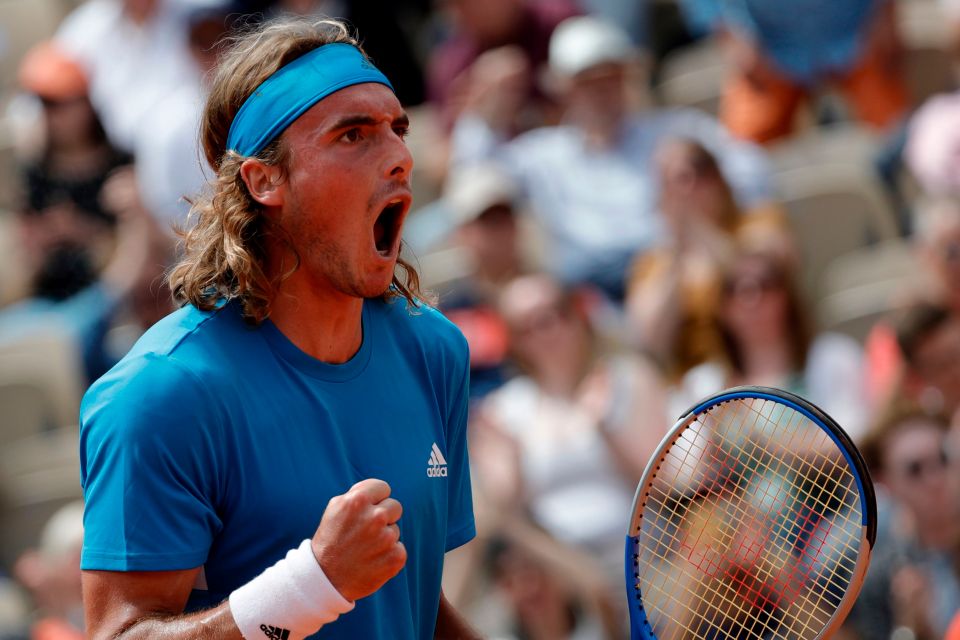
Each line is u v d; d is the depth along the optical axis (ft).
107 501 26.07
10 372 80.59
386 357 29.68
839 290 74.90
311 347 28.25
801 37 83.05
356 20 92.43
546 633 62.80
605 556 63.87
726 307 67.62
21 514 75.82
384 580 25.11
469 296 76.02
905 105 84.84
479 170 81.20
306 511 27.14
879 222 78.43
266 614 24.88
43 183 85.61
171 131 82.48
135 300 81.66
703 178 71.87
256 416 27.04
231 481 26.78
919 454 57.72
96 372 81.05
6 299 86.07
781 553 47.67
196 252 28.40
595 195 80.23
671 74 94.12
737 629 46.80
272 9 88.69
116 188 85.71
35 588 66.39
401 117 27.73
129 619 25.84
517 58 88.94
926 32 86.07
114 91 91.71
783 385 66.74
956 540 57.36
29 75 88.69
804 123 85.81
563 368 66.95
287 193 27.14
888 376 66.23
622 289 78.18
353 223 27.02
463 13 90.07
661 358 69.41
